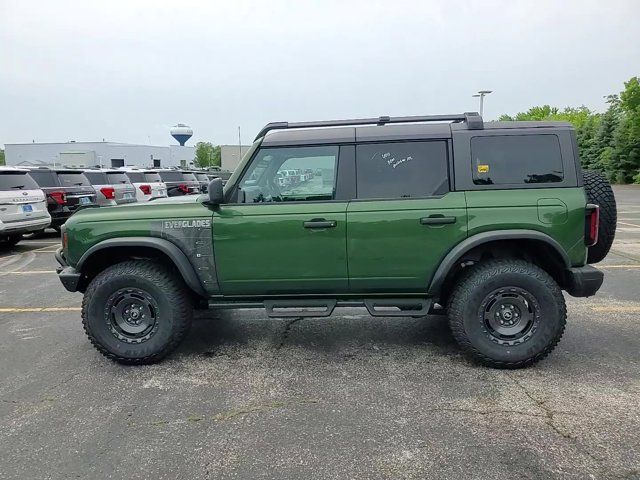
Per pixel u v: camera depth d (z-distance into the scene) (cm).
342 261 403
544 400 341
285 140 408
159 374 404
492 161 393
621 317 515
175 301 416
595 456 275
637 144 3300
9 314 585
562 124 396
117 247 420
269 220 403
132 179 1659
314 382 381
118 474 270
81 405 352
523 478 257
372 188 402
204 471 270
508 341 392
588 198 418
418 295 411
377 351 444
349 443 294
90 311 415
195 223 409
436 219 389
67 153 5422
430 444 291
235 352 450
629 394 347
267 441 299
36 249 1084
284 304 421
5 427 323
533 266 393
